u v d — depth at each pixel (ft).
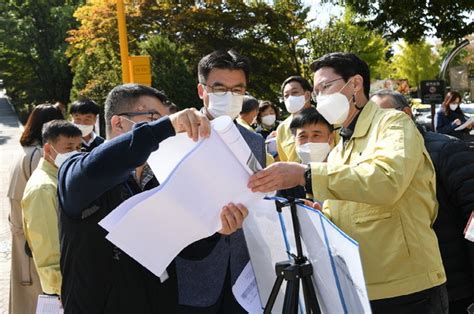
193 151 5.60
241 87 8.71
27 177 12.36
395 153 6.66
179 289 7.86
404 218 7.32
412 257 7.34
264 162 9.10
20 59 114.01
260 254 6.98
